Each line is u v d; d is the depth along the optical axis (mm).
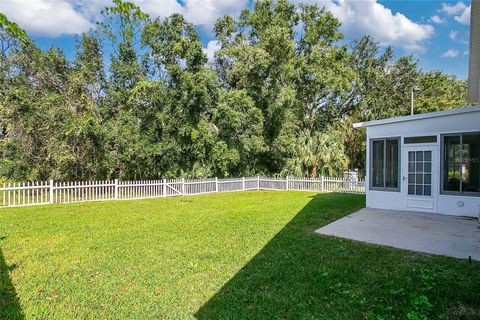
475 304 3484
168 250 5676
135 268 4773
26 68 15672
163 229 7371
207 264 4918
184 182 15062
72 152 14750
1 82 15102
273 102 19391
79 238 6570
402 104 25594
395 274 4371
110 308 3535
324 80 20297
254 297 3746
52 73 15992
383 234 6707
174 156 17203
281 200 12703
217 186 16359
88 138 14906
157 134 17094
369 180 10609
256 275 4406
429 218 8477
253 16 20812
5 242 6258
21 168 14539
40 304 3637
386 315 3266
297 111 22062
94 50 17281
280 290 3928
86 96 15461
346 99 24250
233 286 4070
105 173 16328
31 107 14461
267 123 19812
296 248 5688
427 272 4406
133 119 16234
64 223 8141
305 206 10820
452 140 8883
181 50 16594
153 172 17328
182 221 8328
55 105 14711
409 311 3295
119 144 15266
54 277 4441
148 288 4062
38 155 15000
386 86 25328
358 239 6305
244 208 10547
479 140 8383
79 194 12531
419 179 9531
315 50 21266
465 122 8617
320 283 4102
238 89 19219
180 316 3346
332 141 19062
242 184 17469
